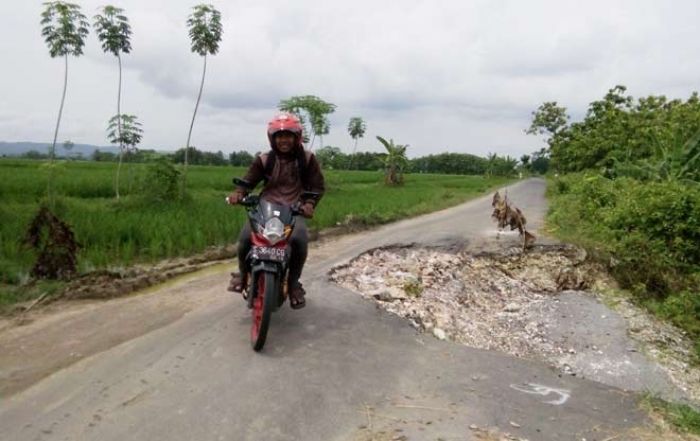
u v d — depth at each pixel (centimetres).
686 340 691
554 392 438
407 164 3641
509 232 1127
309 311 546
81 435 324
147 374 399
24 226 847
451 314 635
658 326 718
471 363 479
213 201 1553
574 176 2650
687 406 432
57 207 1166
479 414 380
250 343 460
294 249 471
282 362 429
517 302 750
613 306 777
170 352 437
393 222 1370
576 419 391
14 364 415
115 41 1486
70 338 469
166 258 805
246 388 385
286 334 485
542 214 1644
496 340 596
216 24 1534
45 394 369
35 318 521
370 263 801
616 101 3259
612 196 1340
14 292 582
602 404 425
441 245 970
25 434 322
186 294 607
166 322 511
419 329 561
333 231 1125
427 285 716
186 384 387
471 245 980
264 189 496
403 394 402
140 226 905
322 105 2438
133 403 360
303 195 468
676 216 978
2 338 468
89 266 690
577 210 1392
